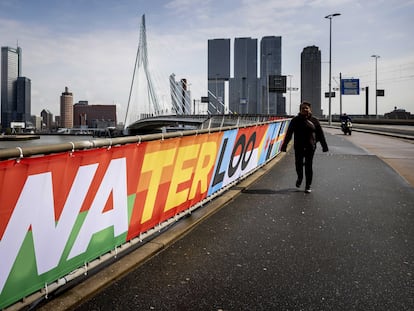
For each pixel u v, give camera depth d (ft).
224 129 22.85
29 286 9.59
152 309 10.29
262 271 12.84
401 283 12.01
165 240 15.35
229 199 23.26
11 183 8.77
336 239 16.19
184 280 12.08
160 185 15.81
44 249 9.93
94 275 12.00
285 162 42.55
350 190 26.45
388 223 18.56
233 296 11.08
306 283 11.97
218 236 16.51
